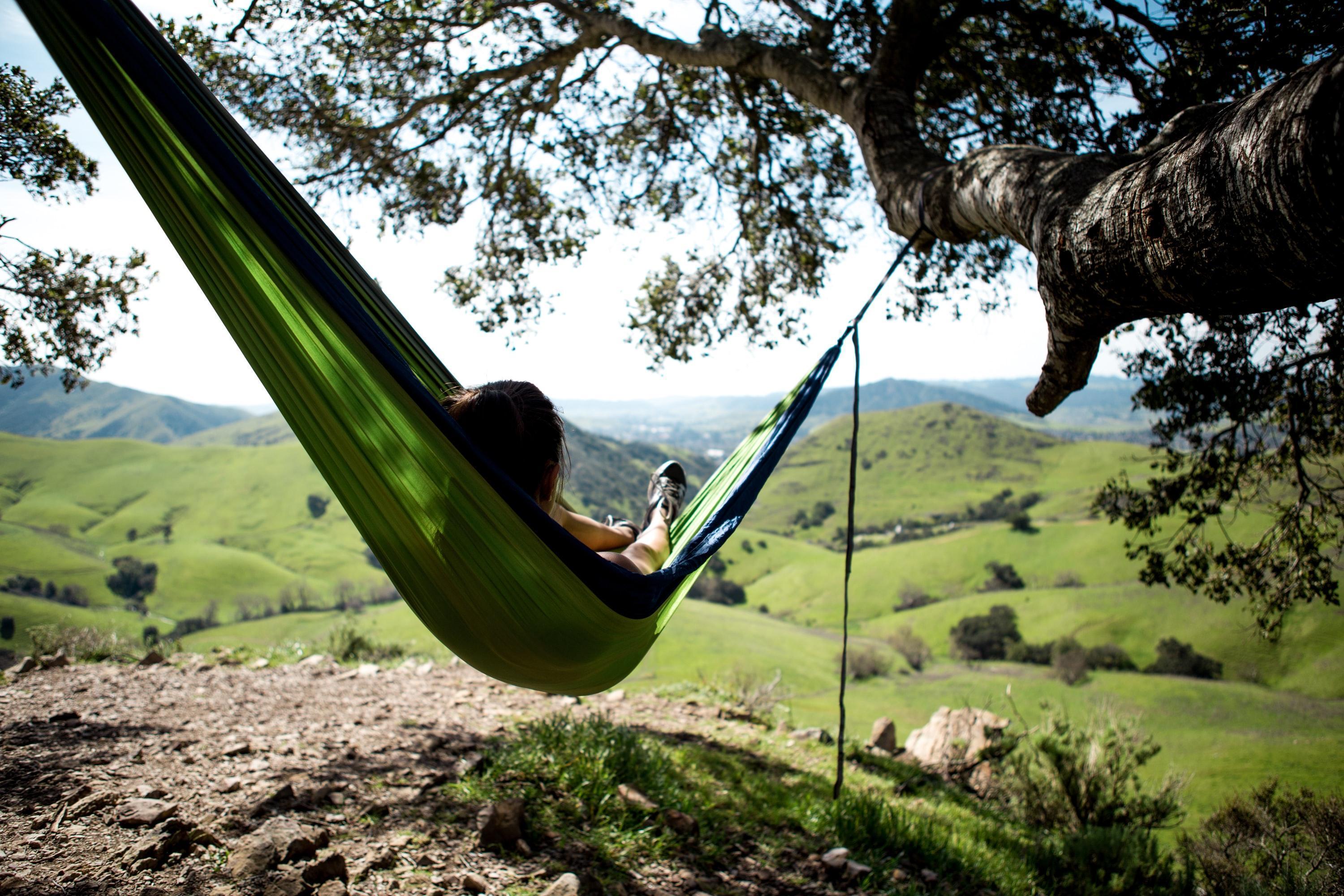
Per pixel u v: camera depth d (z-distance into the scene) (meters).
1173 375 5.66
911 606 94.50
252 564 121.88
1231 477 5.62
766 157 7.14
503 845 3.47
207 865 2.80
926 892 3.88
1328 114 1.27
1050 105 5.86
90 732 4.44
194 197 1.54
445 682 7.73
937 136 6.37
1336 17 3.61
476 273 7.51
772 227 7.57
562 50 6.21
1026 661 67.19
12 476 161.62
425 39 5.87
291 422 1.74
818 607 100.75
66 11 1.43
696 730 7.11
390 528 1.79
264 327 1.60
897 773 7.02
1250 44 4.11
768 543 141.75
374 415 1.61
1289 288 1.56
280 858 2.87
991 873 4.38
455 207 7.04
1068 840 5.39
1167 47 4.74
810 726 8.70
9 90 4.26
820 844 4.30
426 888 2.97
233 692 6.25
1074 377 2.71
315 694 6.52
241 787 3.69
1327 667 48.59
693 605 95.62
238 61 5.71
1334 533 5.12
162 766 3.91
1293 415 5.23
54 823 2.99
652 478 3.22
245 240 1.53
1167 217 1.71
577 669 2.10
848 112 4.48
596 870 3.44
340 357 1.56
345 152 6.46
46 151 4.47
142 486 164.25
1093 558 92.94
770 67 5.07
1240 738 27.69
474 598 1.85
